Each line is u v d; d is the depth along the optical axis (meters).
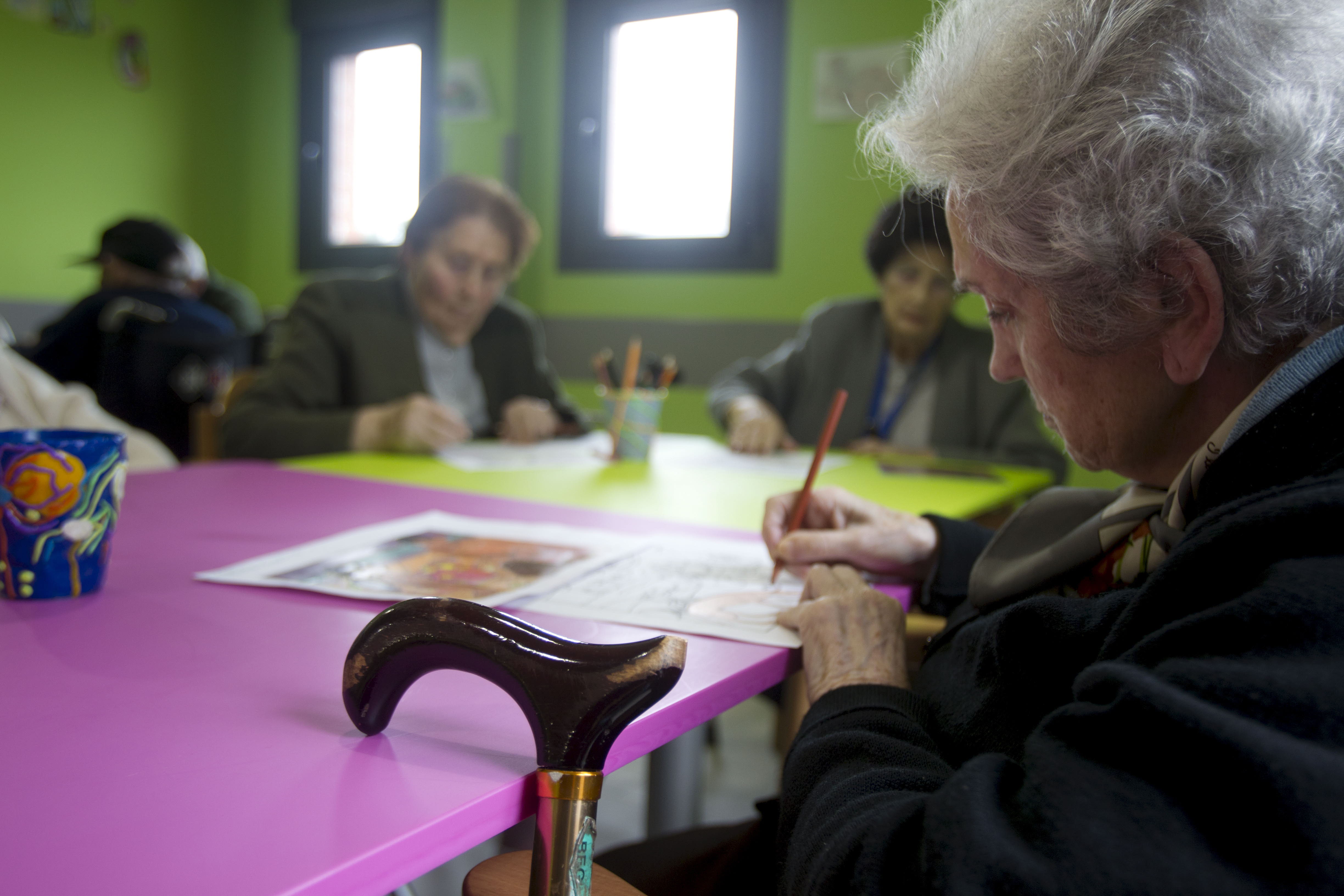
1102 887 0.33
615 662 0.41
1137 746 0.36
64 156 4.26
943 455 1.97
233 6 4.80
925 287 2.14
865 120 0.69
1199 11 0.47
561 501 1.22
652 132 3.73
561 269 3.89
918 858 0.39
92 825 0.37
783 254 3.48
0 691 0.51
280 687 0.53
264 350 3.97
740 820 1.83
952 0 0.58
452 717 0.49
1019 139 0.52
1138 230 0.48
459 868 1.41
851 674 0.63
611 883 0.47
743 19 3.47
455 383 2.24
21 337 4.12
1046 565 0.69
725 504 1.23
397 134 4.41
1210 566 0.41
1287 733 0.33
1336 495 0.38
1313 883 0.30
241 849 0.35
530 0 3.83
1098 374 0.55
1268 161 0.46
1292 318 0.48
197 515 1.05
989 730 0.58
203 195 4.79
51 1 4.16
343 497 1.19
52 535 0.68
